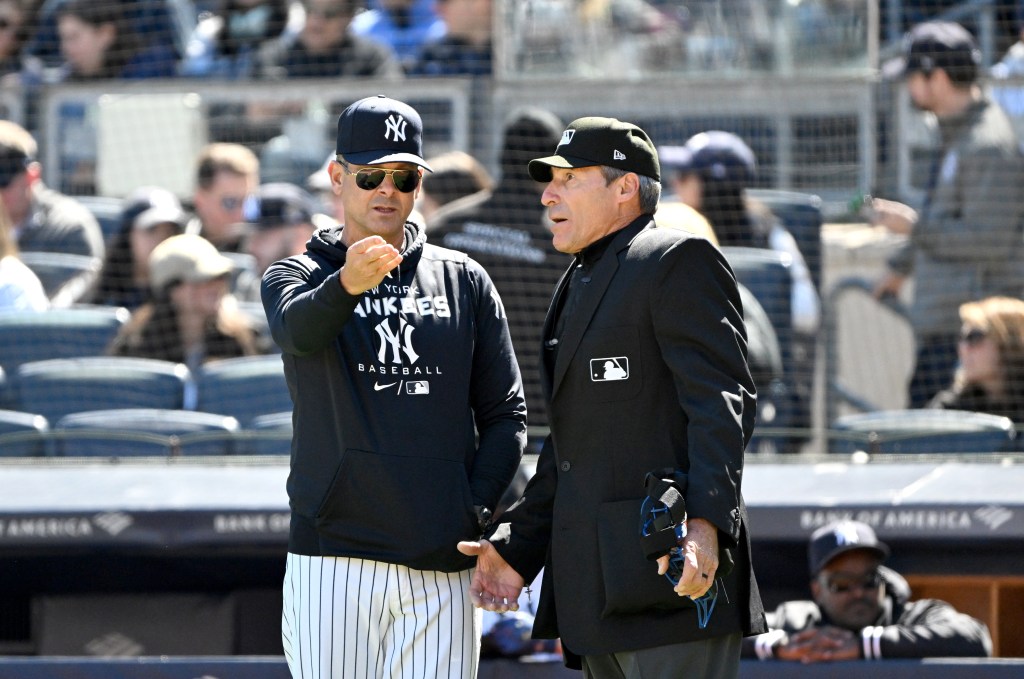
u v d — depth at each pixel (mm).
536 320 21750
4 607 20484
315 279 12867
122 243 26047
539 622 13062
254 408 22500
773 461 21031
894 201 26641
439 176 24844
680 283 12102
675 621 12125
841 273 26312
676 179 24859
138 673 17641
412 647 12867
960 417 21656
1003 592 20406
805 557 19969
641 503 12156
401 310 12883
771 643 17719
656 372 12281
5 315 23672
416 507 12602
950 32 25281
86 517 19078
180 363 23688
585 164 12633
